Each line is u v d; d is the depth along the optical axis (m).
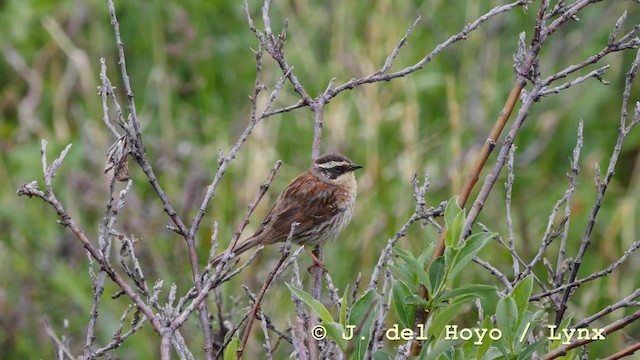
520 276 7.67
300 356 6.86
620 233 13.59
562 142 14.73
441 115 15.22
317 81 14.61
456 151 13.64
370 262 12.58
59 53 15.52
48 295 12.83
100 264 6.57
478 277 12.39
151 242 12.73
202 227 12.97
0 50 15.63
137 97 15.20
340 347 6.29
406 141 13.77
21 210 13.52
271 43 8.34
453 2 15.75
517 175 14.32
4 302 12.39
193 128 14.91
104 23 15.52
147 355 11.49
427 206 13.43
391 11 14.86
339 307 7.14
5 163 14.34
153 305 6.93
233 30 15.50
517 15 15.45
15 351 12.20
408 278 6.60
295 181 11.60
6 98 15.41
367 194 13.38
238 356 6.73
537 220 13.69
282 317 11.29
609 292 12.55
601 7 15.80
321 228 11.43
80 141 14.33
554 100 15.10
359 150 13.98
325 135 14.30
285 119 14.51
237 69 15.12
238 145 7.29
